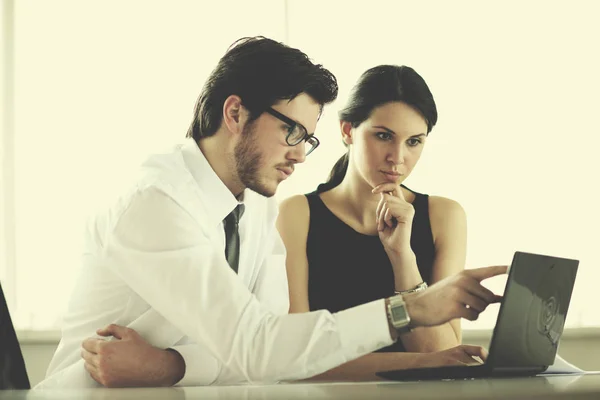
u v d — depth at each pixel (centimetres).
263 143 174
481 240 382
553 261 145
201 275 147
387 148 245
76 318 173
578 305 376
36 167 382
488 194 383
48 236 379
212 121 177
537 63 385
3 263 377
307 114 175
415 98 243
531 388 99
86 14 386
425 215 257
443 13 384
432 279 251
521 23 386
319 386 107
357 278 247
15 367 126
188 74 384
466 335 356
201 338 145
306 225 252
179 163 171
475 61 385
